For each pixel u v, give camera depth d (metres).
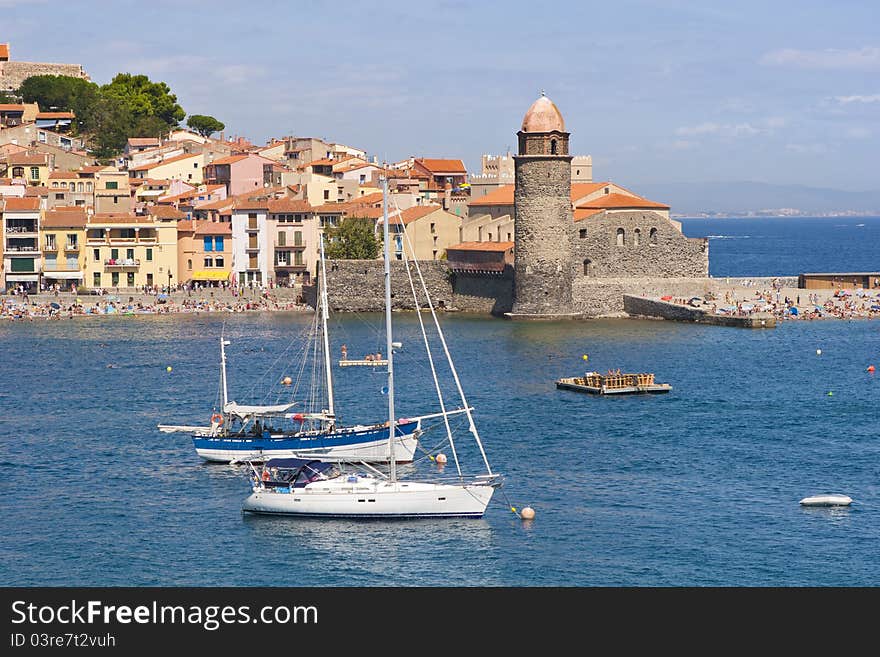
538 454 102.69
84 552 79.00
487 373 146.12
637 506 87.50
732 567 76.06
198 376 145.75
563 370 148.00
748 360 155.88
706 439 108.25
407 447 99.94
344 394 132.88
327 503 84.38
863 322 199.12
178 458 102.31
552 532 82.06
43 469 98.69
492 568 76.06
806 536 81.25
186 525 84.00
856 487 92.12
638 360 156.00
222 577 75.25
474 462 100.19
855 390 133.62
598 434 110.31
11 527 83.69
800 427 113.44
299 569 76.19
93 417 119.81
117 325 197.12
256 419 103.88
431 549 79.12
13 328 193.12
